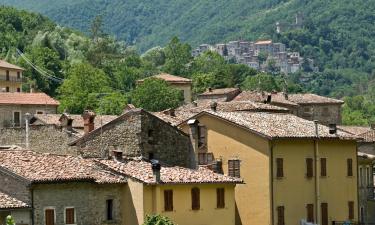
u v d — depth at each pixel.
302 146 98.88
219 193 86.12
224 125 96.56
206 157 97.06
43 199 73.75
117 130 91.69
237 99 194.00
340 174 104.44
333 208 102.94
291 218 96.69
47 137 111.94
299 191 97.94
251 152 94.94
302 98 194.88
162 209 80.50
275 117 102.75
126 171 81.00
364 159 114.44
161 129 91.69
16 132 115.69
